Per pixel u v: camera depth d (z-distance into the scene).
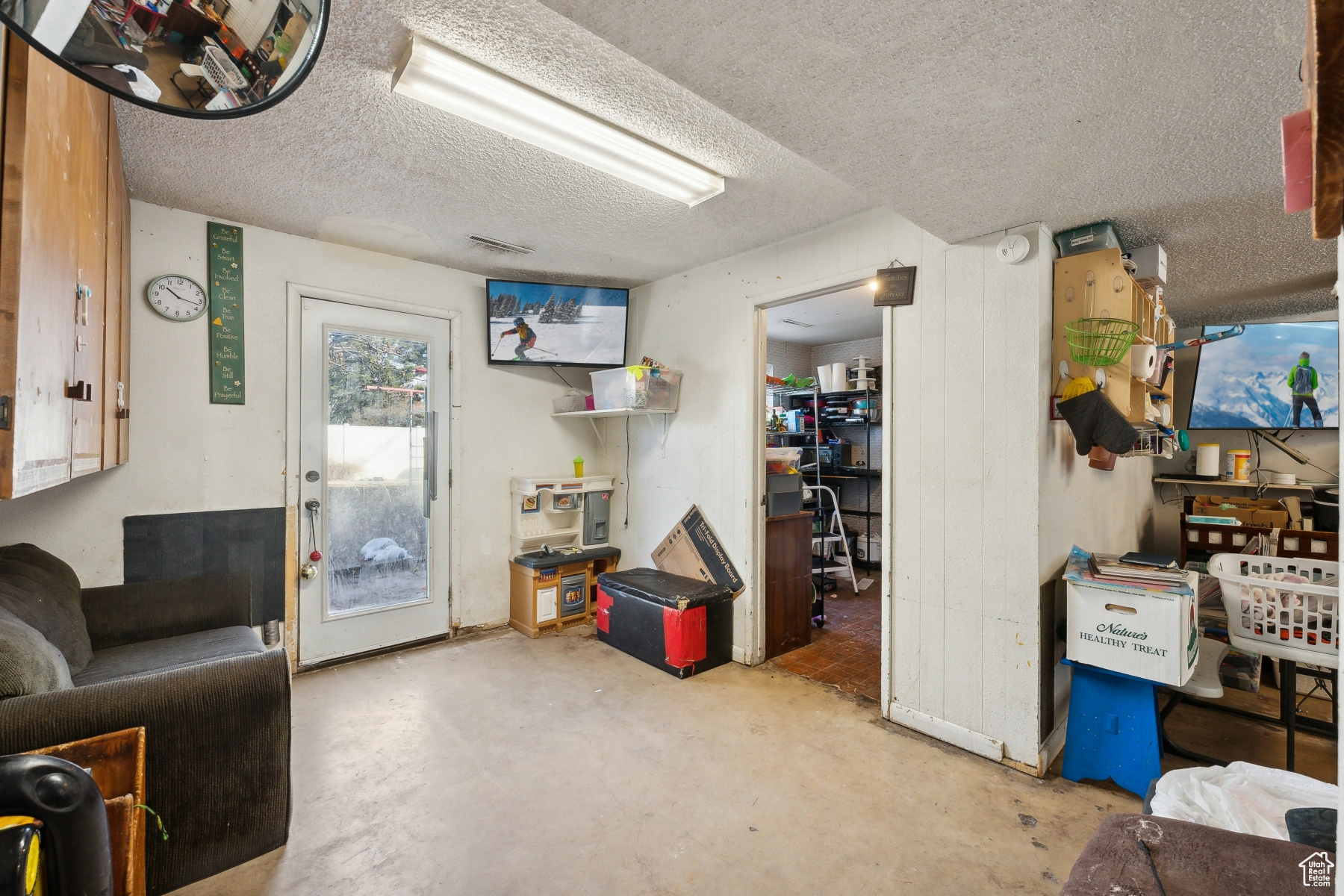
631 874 1.67
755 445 3.30
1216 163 1.73
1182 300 3.48
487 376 3.82
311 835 1.82
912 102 1.44
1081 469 2.61
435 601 3.61
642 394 3.48
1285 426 3.72
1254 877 0.75
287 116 1.98
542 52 1.67
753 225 2.92
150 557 2.70
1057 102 1.43
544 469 4.11
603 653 3.44
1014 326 2.23
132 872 1.24
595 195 2.59
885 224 2.67
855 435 6.00
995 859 1.73
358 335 3.33
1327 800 1.32
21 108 0.88
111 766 1.35
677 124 2.04
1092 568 2.14
